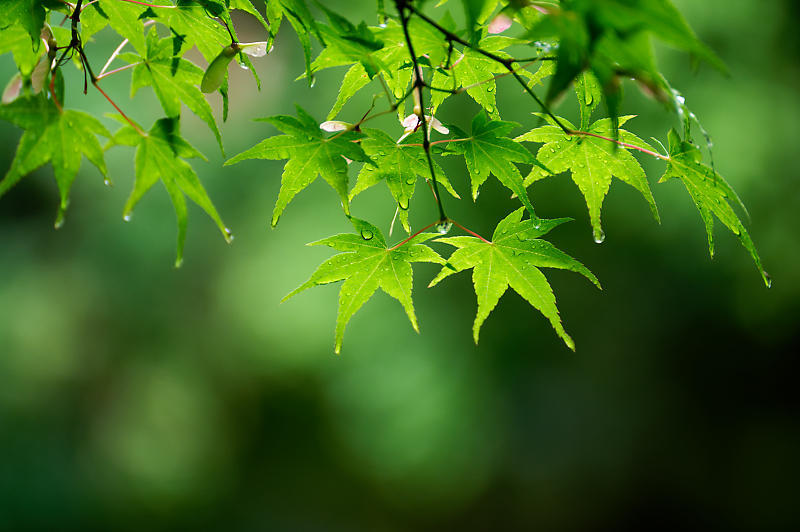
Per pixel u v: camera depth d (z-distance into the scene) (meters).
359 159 1.19
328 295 7.50
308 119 1.18
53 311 8.25
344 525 8.77
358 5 6.12
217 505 8.89
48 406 8.36
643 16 0.67
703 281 7.01
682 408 7.91
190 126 8.05
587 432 8.08
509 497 8.19
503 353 7.66
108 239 8.27
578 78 1.25
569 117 5.86
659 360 7.71
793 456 7.59
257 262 7.72
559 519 8.18
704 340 7.50
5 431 7.96
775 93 6.53
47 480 7.92
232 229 8.09
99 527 8.10
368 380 7.62
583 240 7.11
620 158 1.33
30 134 1.03
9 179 1.02
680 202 6.45
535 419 8.09
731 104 6.29
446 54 1.12
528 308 7.55
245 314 7.79
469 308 7.64
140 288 8.42
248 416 8.73
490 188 7.02
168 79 1.23
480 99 1.32
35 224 8.52
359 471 8.59
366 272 1.31
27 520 7.62
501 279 1.35
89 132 1.07
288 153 1.18
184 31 1.25
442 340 7.57
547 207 6.97
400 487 8.33
